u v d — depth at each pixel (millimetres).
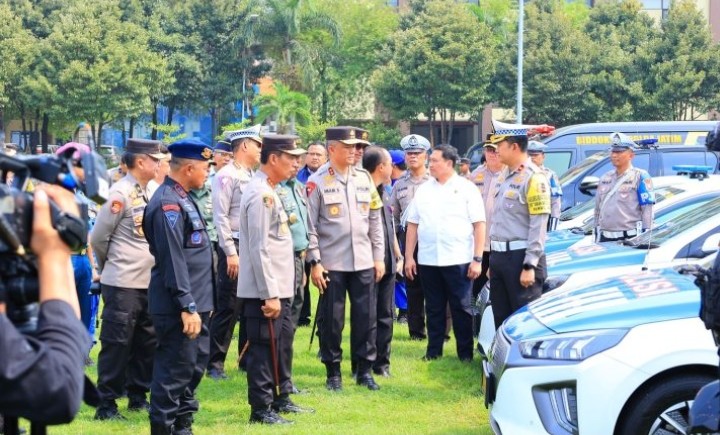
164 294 5062
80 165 2107
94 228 5949
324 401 6504
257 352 5820
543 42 38469
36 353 1816
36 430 1987
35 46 39500
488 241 8711
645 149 12578
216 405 6434
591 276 6848
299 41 39906
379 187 7277
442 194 7781
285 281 5879
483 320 7250
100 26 39781
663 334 4348
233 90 44688
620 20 41125
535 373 4531
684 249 6809
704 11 46219
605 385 4336
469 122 46469
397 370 7582
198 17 44594
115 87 39594
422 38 38594
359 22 42531
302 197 6789
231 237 7184
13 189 1931
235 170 7352
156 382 5078
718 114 39344
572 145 13969
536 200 6473
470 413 6297
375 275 6938
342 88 43250
